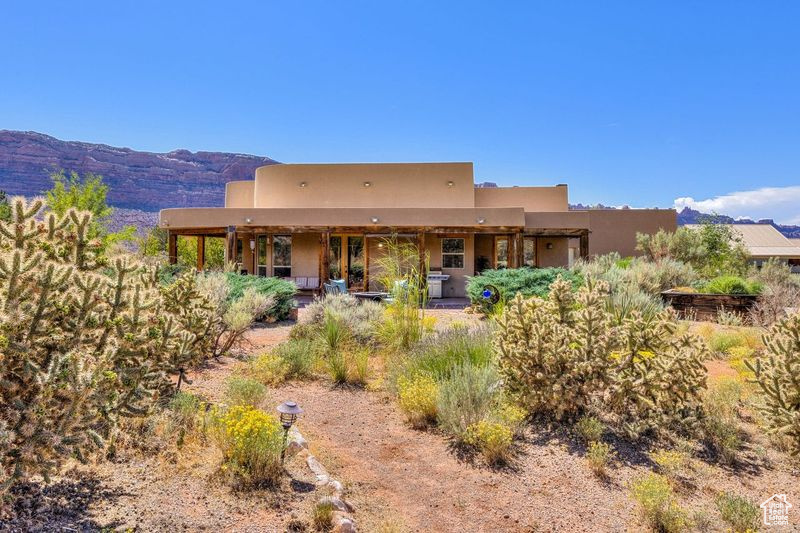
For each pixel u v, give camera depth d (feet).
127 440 12.35
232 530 9.25
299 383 21.42
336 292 41.09
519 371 17.34
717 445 15.74
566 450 15.14
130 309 11.29
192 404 14.65
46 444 8.51
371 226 56.39
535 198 70.23
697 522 11.57
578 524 11.40
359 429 16.72
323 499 10.44
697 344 17.10
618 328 16.88
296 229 56.49
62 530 8.46
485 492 12.74
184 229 61.67
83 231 10.99
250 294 32.32
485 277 43.52
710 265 73.31
